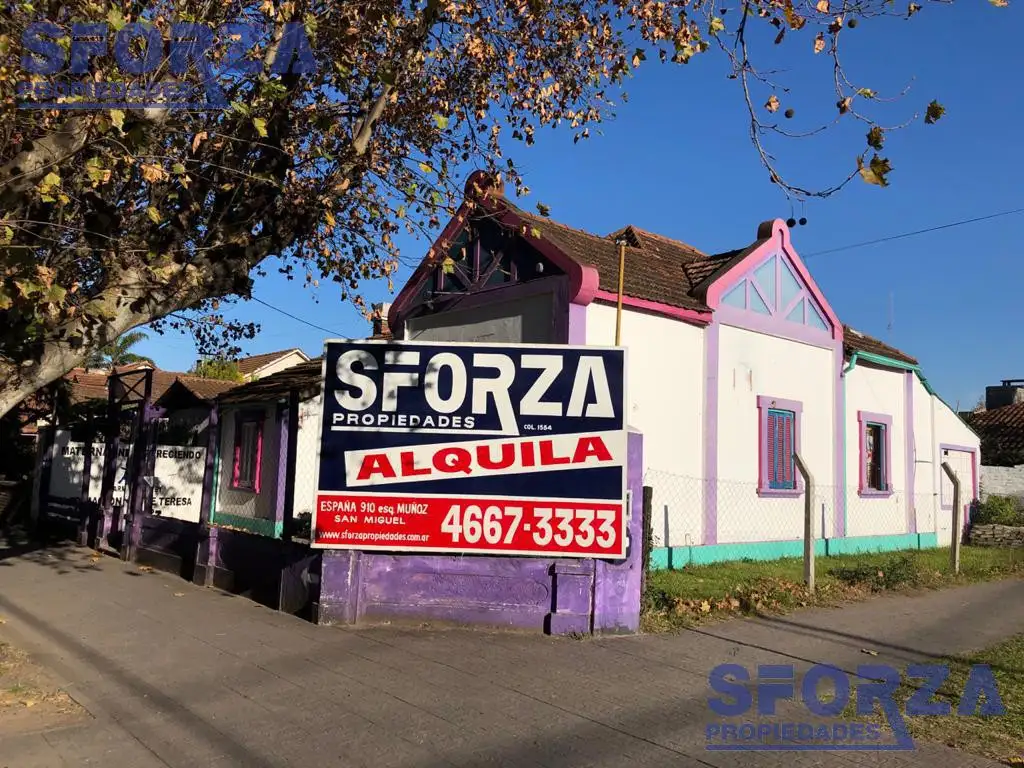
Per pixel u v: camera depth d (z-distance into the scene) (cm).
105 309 628
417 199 842
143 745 464
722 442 1206
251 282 843
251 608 824
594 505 722
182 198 757
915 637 761
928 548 1625
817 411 1411
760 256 1302
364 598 739
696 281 1272
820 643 723
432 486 736
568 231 1233
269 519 1295
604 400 733
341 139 871
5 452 2027
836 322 1456
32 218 673
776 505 1304
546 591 723
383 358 751
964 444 1891
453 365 745
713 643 707
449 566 734
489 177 969
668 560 1091
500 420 738
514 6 859
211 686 572
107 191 723
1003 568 1301
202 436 1556
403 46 854
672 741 475
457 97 938
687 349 1176
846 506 1455
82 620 778
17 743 463
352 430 745
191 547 1023
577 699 547
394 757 447
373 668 612
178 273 682
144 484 1184
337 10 799
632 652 667
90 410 1636
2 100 559
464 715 513
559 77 919
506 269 1134
